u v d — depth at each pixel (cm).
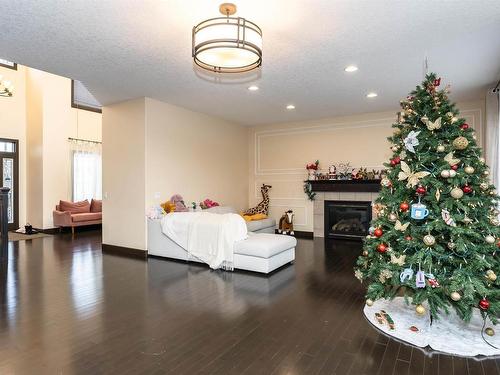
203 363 213
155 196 552
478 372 203
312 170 719
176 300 328
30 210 800
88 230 821
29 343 238
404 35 316
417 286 241
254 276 415
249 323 274
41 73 773
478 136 568
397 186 276
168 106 579
